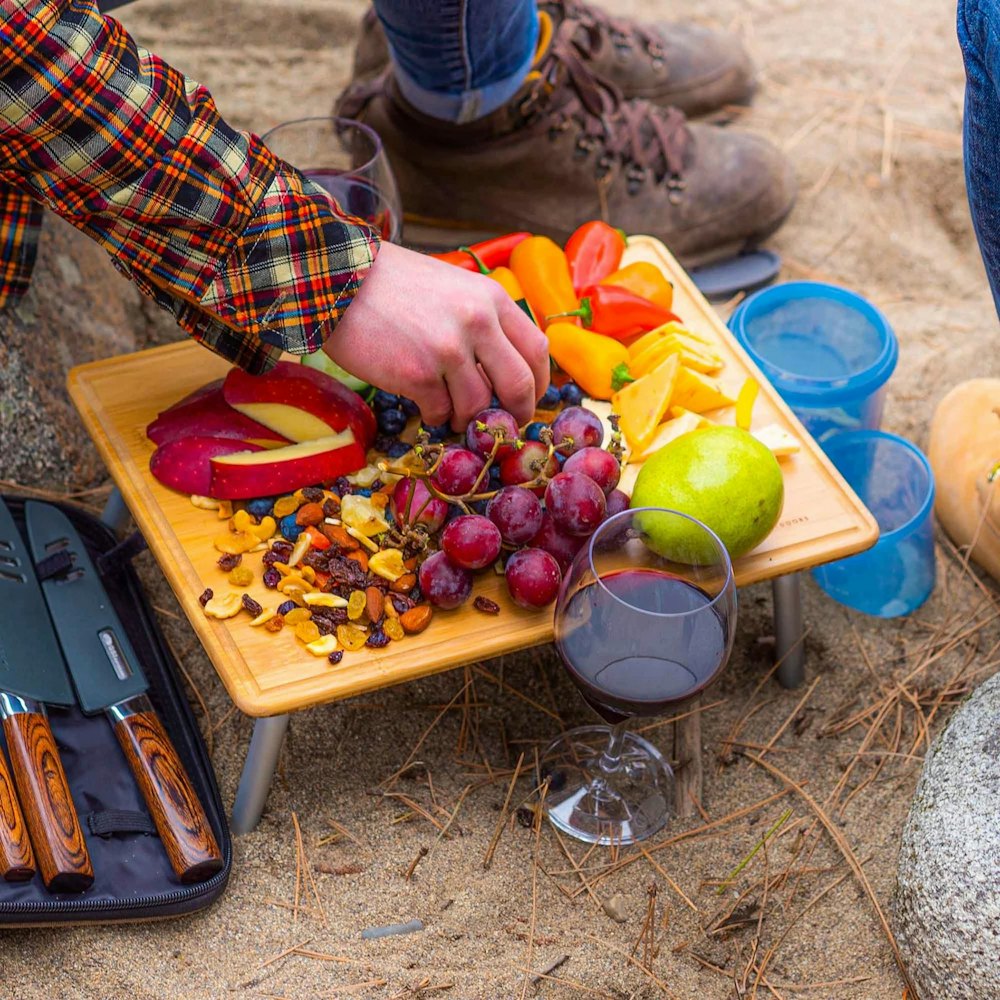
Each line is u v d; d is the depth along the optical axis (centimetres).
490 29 182
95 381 151
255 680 122
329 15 268
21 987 125
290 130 162
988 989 116
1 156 113
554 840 143
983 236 128
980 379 191
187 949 130
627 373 147
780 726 157
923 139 249
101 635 142
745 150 218
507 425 129
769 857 142
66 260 191
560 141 207
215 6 266
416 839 142
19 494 169
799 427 147
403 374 125
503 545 128
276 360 127
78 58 109
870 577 169
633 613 105
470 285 124
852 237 232
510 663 161
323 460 136
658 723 156
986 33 111
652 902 134
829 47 274
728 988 130
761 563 132
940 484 182
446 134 204
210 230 117
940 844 123
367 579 129
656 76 240
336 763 149
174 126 115
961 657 166
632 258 172
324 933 133
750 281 220
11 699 130
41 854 122
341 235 121
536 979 129
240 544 133
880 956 133
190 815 130
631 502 131
